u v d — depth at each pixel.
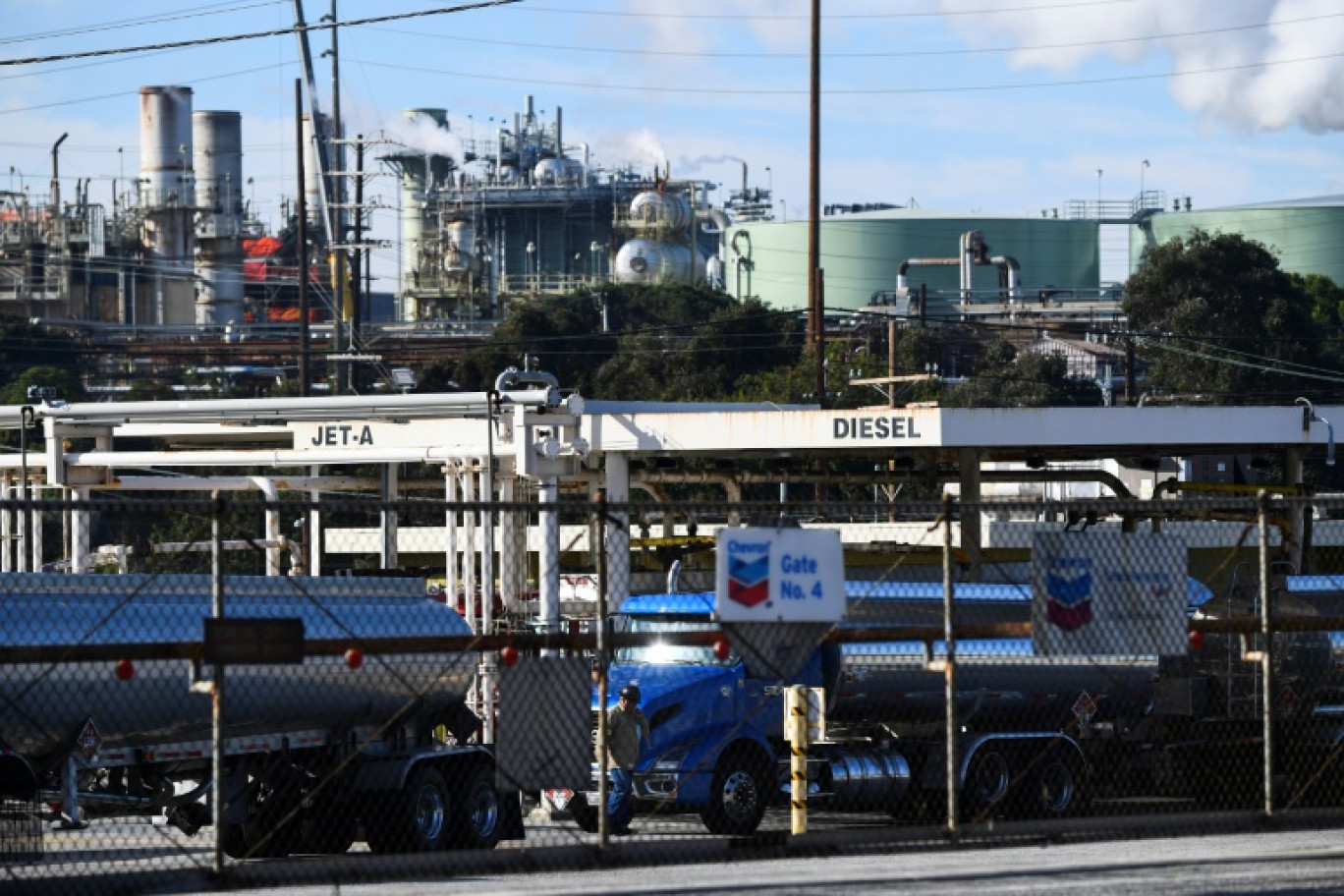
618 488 114.12
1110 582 49.00
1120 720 73.75
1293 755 73.94
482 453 101.31
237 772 58.75
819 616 46.62
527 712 46.72
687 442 110.94
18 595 53.34
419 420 111.75
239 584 58.75
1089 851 52.97
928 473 129.75
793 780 57.12
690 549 119.19
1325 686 75.12
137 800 56.59
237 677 57.16
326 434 121.31
